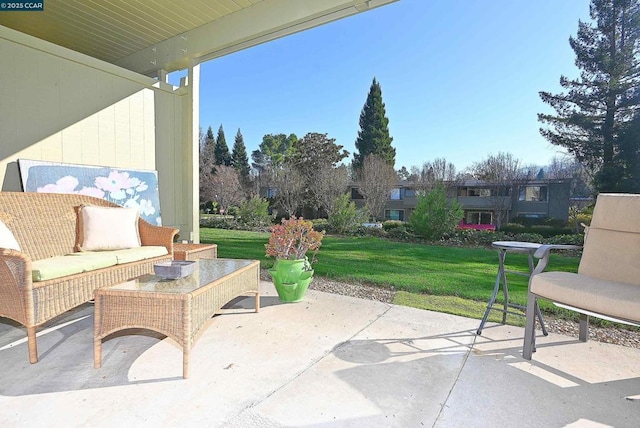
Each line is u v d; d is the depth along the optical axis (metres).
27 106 3.42
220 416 1.46
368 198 14.30
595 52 9.39
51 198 3.06
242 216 12.32
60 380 1.75
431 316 2.78
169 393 1.63
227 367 1.90
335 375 1.81
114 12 4.13
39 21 4.33
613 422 1.45
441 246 7.93
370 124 19.20
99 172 3.97
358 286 3.89
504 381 1.77
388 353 2.09
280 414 1.47
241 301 3.17
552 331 2.51
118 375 1.80
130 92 4.43
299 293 3.15
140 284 2.00
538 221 11.17
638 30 8.84
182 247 3.71
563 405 1.56
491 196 12.76
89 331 2.44
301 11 3.64
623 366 1.95
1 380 1.75
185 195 5.14
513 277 4.53
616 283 1.94
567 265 5.60
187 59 4.75
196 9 4.06
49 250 2.91
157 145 4.79
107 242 3.06
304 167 16.34
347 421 1.43
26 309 1.91
